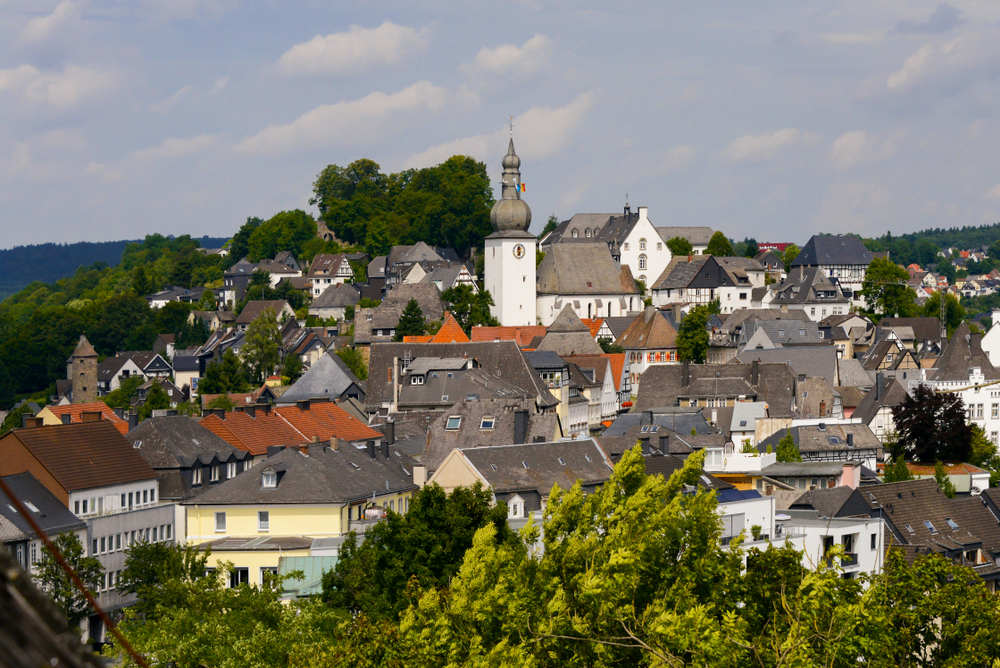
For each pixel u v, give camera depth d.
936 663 73.94
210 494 143.50
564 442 172.75
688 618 62.53
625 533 72.69
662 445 185.12
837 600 62.97
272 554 132.00
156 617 93.62
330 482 145.38
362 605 98.38
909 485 155.00
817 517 145.75
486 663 66.00
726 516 130.75
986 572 148.75
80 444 147.00
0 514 126.88
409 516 102.62
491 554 74.50
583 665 69.06
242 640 81.81
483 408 198.62
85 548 136.25
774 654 62.25
